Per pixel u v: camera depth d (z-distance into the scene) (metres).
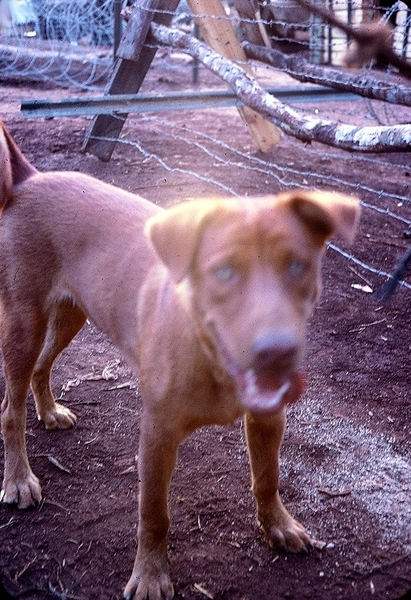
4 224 1.06
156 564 0.89
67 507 1.06
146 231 0.71
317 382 1.41
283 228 0.66
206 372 0.77
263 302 0.62
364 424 1.27
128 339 0.95
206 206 0.69
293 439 1.23
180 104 2.53
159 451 0.83
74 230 1.02
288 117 1.65
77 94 3.92
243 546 0.98
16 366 1.05
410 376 1.44
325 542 0.99
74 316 1.15
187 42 2.31
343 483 1.12
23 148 2.74
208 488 1.10
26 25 4.98
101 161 2.59
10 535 1.00
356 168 2.67
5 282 1.05
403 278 1.84
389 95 1.68
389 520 1.04
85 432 1.24
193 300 0.71
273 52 2.42
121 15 2.83
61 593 0.90
